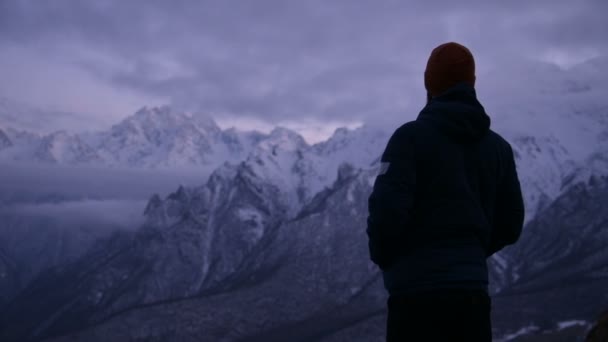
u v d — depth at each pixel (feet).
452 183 7.61
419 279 7.41
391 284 7.67
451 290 7.32
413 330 7.40
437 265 7.39
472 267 7.45
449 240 7.49
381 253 7.62
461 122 7.74
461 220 7.52
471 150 7.87
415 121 7.97
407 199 7.45
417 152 7.69
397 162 7.65
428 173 7.64
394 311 7.60
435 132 7.75
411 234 7.58
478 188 7.86
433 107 7.95
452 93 8.04
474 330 7.35
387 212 7.35
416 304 7.39
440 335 7.34
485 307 7.50
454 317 7.30
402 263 7.59
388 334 7.68
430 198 7.60
